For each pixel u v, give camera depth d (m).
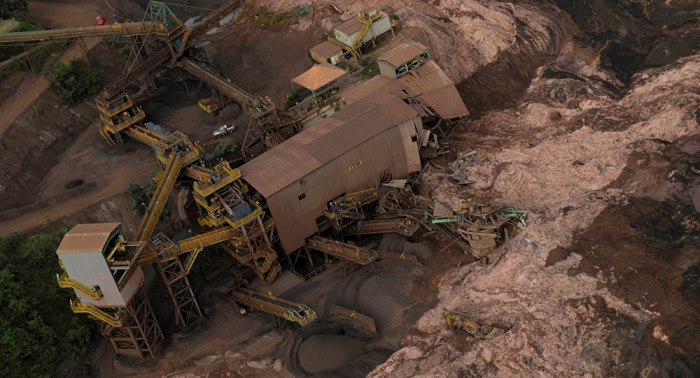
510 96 121.81
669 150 97.06
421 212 95.81
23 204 109.44
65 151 118.81
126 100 117.25
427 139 105.00
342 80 115.81
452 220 90.81
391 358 81.12
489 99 121.50
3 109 120.44
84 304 85.38
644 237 82.81
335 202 98.50
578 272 81.75
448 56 125.88
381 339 85.25
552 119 112.56
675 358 71.06
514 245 88.69
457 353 78.50
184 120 122.62
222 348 89.25
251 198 95.38
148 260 86.25
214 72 122.56
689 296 75.06
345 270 96.88
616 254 81.88
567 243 86.25
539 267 84.62
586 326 76.69
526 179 100.25
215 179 91.62
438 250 94.38
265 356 86.62
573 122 111.06
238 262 101.19
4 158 112.75
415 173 105.62
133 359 89.31
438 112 109.31
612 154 99.38
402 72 114.94
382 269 93.62
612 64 122.00
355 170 99.62
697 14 125.69
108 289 82.56
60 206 105.69
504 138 111.12
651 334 73.44
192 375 86.00
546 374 73.69
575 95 115.69
